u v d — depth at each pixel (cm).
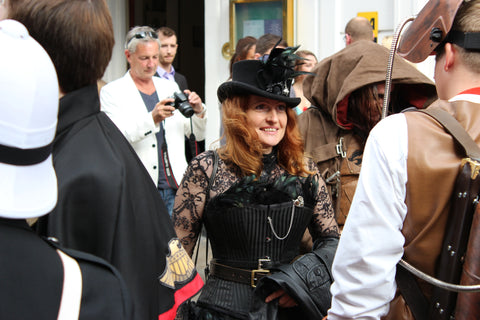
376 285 135
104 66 141
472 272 126
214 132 552
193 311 206
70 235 125
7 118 87
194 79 862
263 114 206
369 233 137
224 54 538
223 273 205
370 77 242
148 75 392
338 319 144
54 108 95
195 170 207
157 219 144
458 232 130
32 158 91
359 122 254
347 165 255
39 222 127
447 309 134
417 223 137
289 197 205
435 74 153
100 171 129
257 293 191
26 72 89
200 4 847
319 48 493
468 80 142
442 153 134
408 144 137
